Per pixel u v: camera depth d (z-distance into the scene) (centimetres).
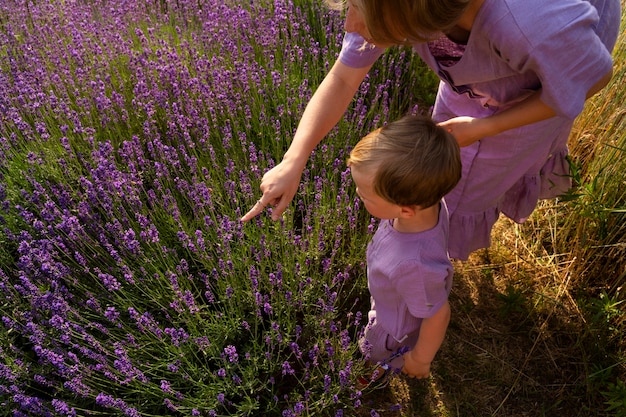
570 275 264
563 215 282
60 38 371
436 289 170
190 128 298
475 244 238
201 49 355
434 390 231
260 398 220
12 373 199
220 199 264
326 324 231
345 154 288
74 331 216
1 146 276
